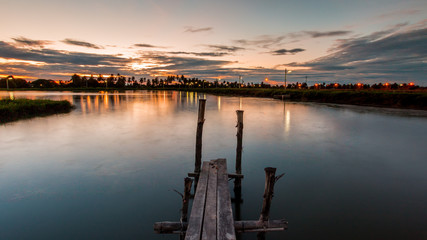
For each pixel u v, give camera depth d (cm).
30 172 759
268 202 427
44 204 566
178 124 1645
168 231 423
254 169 806
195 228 381
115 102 3634
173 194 622
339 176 750
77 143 1115
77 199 591
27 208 549
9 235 454
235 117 2056
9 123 1644
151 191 637
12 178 712
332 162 880
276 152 1004
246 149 1045
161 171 777
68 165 823
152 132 1372
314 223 500
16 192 625
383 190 654
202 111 670
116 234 463
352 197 613
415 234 465
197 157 682
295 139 1239
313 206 569
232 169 797
